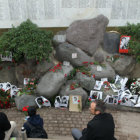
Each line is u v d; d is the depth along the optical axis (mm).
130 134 4230
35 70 5633
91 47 5852
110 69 5832
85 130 2490
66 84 5465
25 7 5637
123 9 5902
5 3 5531
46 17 5836
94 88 5430
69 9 5809
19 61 5738
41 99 5152
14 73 5809
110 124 2203
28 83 5516
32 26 5152
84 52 5871
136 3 5809
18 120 4578
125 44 5797
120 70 5961
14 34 5016
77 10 5844
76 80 5480
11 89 5414
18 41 4906
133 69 6141
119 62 5898
